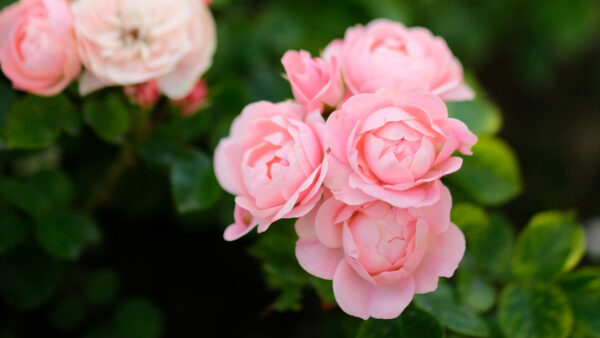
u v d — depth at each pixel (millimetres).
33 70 578
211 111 655
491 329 607
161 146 622
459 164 523
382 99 529
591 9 1035
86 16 582
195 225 751
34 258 646
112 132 608
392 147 523
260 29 713
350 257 528
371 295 537
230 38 704
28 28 577
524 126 1153
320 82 546
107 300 670
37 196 624
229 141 558
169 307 758
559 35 1044
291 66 549
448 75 576
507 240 622
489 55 1145
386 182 526
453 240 539
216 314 761
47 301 690
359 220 531
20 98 621
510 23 1058
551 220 605
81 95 602
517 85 1179
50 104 597
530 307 588
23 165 692
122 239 790
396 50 573
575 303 594
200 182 611
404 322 566
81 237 627
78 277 697
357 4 784
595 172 1119
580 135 1156
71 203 679
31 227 633
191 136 625
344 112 531
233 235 537
